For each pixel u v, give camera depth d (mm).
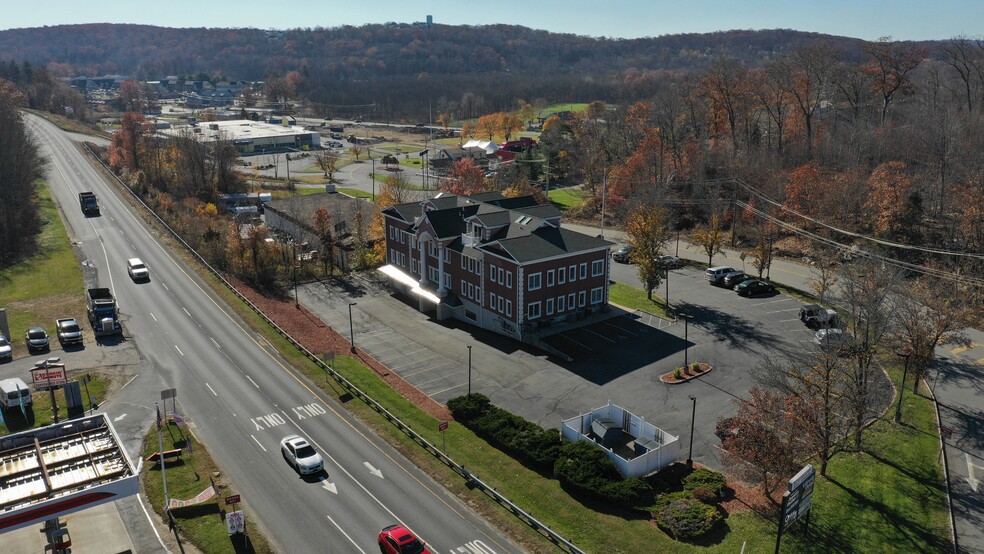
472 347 69938
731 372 61906
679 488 44812
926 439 50438
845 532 40500
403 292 88562
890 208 88250
